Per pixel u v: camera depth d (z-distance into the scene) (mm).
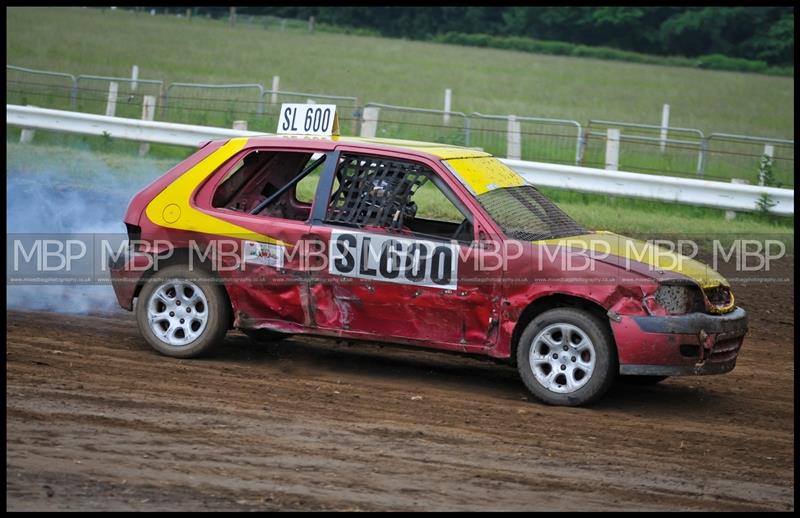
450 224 17562
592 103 77688
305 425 13539
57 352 16609
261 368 16656
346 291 15945
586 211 30938
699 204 31344
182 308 16906
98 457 11891
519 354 15328
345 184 16281
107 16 142250
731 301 15922
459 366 17984
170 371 15922
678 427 14617
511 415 14625
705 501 11531
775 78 128375
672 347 14711
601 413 15055
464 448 12961
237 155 16891
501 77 99062
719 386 17312
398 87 78062
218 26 151000
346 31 168750
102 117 36875
